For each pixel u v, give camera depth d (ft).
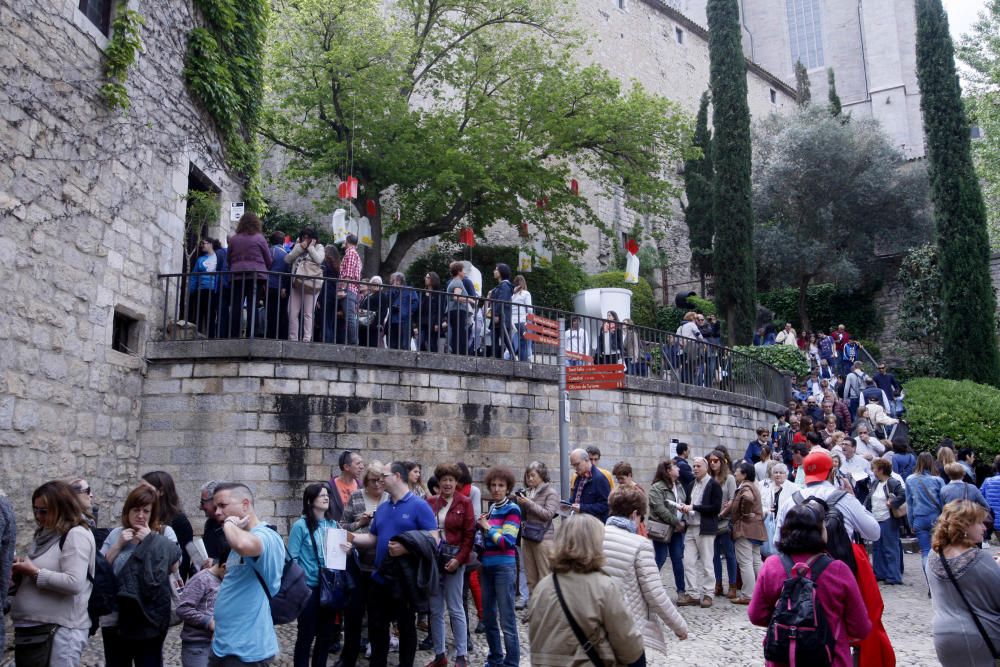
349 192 56.54
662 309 100.01
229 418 33.73
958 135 87.66
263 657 16.67
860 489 39.73
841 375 80.94
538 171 69.15
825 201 104.99
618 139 71.87
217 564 19.27
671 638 26.73
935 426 68.18
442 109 70.95
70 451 29.19
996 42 90.17
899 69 166.81
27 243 27.17
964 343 83.66
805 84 158.10
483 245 81.92
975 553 16.58
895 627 28.86
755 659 24.30
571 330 45.44
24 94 27.22
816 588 14.49
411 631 21.21
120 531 19.02
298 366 34.63
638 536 17.69
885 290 101.86
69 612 17.53
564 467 31.19
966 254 85.10
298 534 22.08
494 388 39.52
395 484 22.07
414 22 71.61
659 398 47.98
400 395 36.55
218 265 37.96
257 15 44.91
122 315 33.76
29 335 27.14
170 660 24.11
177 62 37.73
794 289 107.04
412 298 39.06
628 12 124.77
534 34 88.84
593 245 102.63
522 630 28.50
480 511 28.02
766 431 44.11
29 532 26.71
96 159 31.19
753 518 32.35
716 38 92.43
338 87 63.62
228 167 42.86
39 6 27.99
